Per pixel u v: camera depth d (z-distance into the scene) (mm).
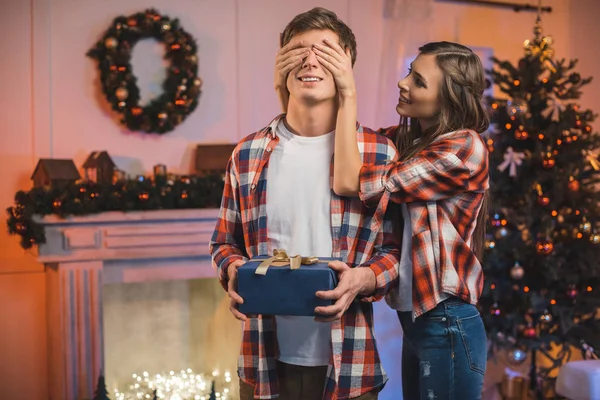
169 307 4246
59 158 4164
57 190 3787
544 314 3721
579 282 3803
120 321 4145
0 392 4121
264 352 1546
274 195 1582
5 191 4090
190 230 4043
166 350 4234
